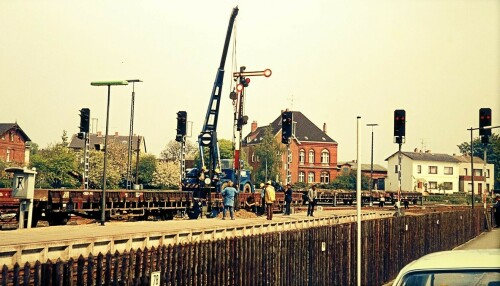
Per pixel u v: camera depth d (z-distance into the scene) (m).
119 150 105.25
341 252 28.20
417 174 122.38
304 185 105.25
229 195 32.19
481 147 128.62
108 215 30.55
